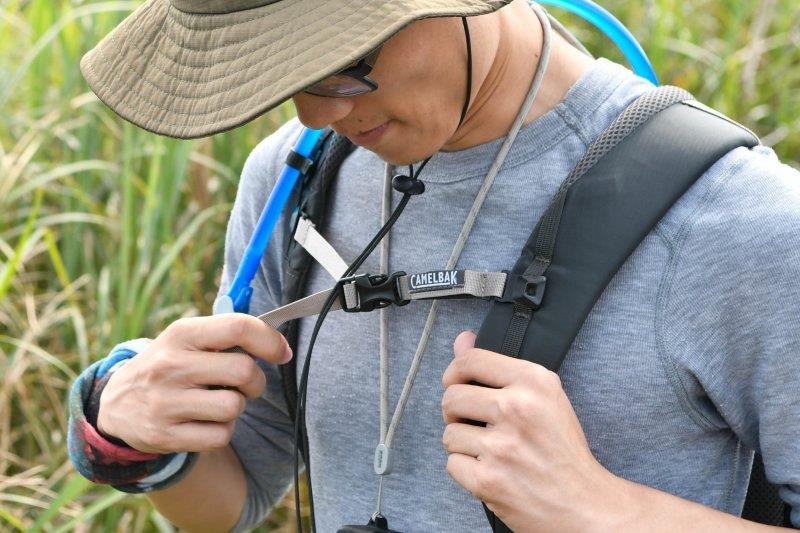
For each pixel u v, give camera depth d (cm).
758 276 86
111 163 243
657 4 310
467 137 98
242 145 241
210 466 117
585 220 91
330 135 110
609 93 97
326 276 108
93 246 238
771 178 88
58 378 220
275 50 79
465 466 88
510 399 86
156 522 199
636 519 85
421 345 99
